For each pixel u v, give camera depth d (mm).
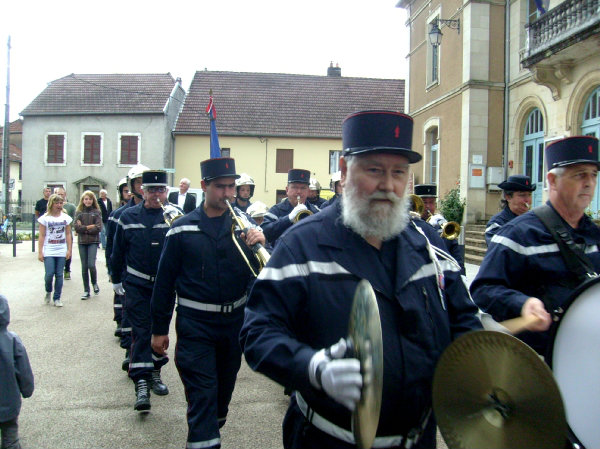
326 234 2023
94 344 6684
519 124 14727
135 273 5043
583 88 11969
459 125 16016
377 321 1615
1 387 3631
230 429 4340
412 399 1948
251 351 1881
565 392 2371
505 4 15273
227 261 3783
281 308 1953
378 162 2002
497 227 5250
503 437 1953
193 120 31984
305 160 31297
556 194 3059
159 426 4340
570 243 2930
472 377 1968
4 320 3656
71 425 4332
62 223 8977
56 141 32281
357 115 2018
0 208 23562
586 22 10625
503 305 2811
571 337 2381
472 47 15234
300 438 2043
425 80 18781
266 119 31875
